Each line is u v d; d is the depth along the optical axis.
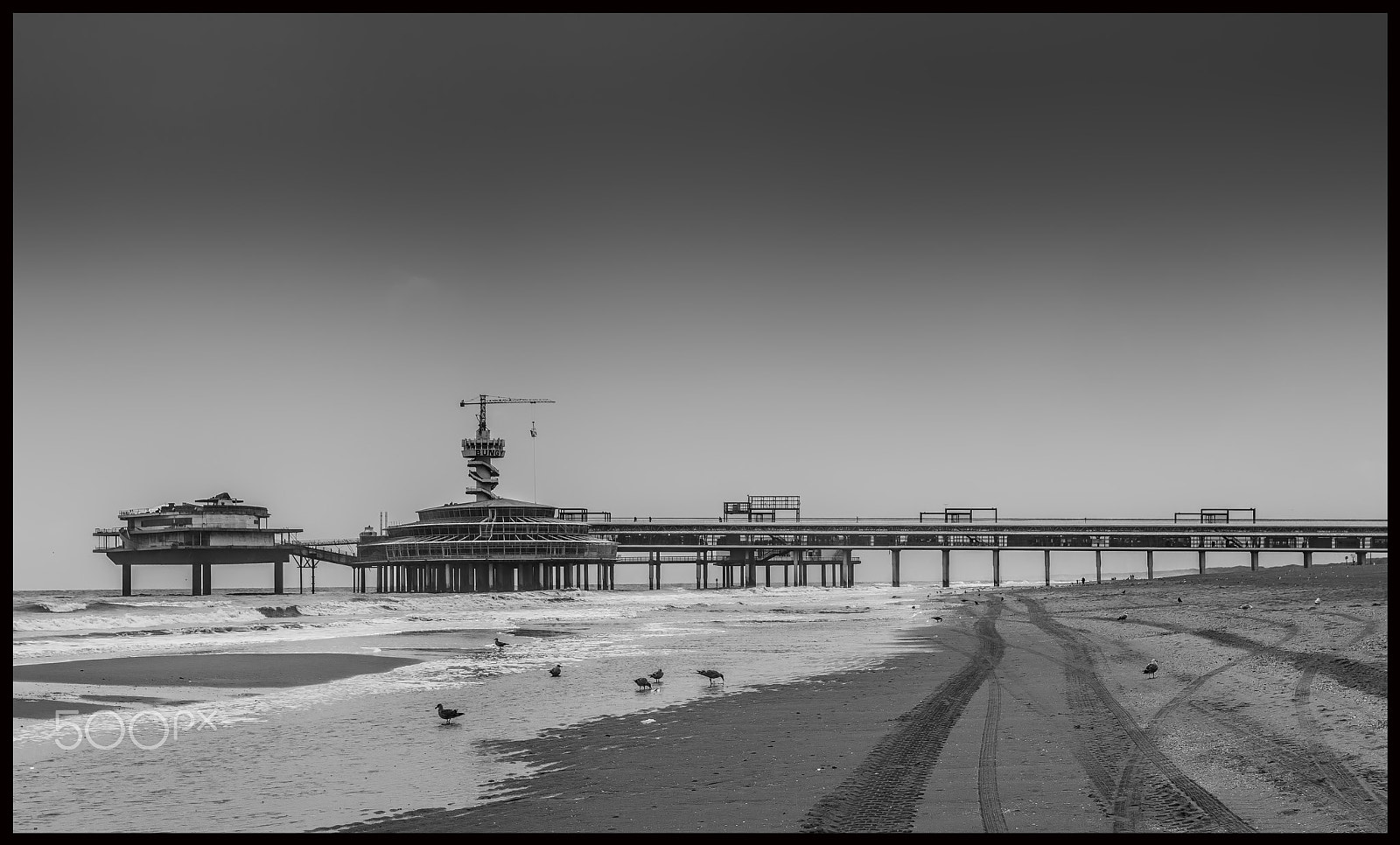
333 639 74.00
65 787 24.03
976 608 107.38
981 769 22.64
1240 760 21.83
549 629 86.44
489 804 21.91
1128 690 33.25
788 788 21.95
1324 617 53.00
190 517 175.75
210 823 20.84
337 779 24.58
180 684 43.75
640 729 30.72
